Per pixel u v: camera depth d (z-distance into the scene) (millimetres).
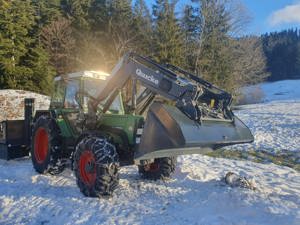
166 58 30281
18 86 26219
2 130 9609
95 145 5809
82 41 33688
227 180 6379
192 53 34469
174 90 5508
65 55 31312
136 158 5426
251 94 49500
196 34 36125
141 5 36906
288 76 92750
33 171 7801
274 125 19719
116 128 6367
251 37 40562
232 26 36969
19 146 9484
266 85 82625
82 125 6852
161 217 4898
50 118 7559
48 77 27359
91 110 6492
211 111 5824
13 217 5164
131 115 6203
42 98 18047
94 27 36656
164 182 6965
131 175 7566
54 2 39094
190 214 4973
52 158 7316
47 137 7473
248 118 23938
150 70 5781
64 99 7500
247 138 6086
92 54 32719
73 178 7172
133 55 6148
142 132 5414
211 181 6730
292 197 5867
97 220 4859
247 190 5773
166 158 6984
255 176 8312
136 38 33688
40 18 34406
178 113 5277
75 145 6566
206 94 6160
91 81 7148
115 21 35344
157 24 32438
